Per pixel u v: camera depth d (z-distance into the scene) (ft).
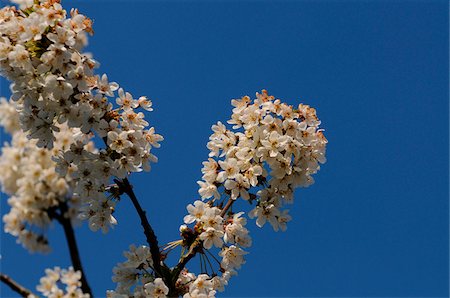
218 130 5.22
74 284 4.80
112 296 5.11
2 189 5.14
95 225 5.13
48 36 5.04
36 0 5.18
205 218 5.08
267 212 5.13
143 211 5.14
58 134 5.26
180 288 5.16
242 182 5.09
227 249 5.12
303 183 5.15
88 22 5.15
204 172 5.17
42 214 4.80
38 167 4.90
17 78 5.11
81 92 5.13
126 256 5.18
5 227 4.80
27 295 4.70
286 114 5.15
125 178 5.16
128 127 5.16
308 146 5.16
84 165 5.09
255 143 5.11
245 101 5.22
